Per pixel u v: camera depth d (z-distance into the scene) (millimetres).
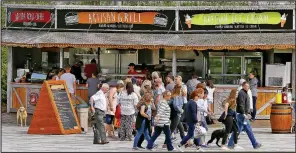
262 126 41656
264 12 45844
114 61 50375
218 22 46156
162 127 29969
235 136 31031
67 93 37125
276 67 46094
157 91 35125
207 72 49094
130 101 33719
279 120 37594
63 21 46812
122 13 46594
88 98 42344
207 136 36469
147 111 30266
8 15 47969
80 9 46656
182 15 46469
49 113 36500
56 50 50625
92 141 33688
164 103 29953
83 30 46594
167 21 46500
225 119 30641
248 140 34844
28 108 47438
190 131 29922
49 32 46625
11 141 33656
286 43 44500
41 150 30188
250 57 48688
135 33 46406
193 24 46344
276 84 46031
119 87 34812
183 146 31328
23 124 41719
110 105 34688
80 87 45625
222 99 45094
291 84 46125
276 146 32188
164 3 52656
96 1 51719
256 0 46688
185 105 32469
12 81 48875
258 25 45906
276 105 37781
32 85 47094
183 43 45281
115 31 46562
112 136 34969
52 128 36469
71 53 50406
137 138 30234
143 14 46562
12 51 49000
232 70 48906
